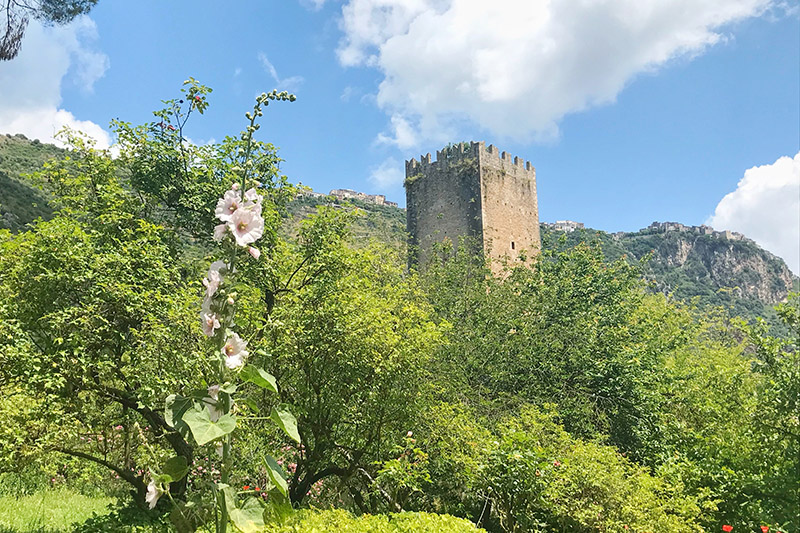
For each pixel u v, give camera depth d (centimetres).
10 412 772
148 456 888
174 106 1283
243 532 290
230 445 319
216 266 319
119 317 938
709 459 1061
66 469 1239
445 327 1212
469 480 931
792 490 905
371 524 682
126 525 926
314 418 1028
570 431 1314
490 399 1393
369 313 1007
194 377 860
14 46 1243
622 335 1543
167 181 1271
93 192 1201
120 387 977
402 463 929
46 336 880
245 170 343
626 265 1966
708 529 971
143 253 972
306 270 1194
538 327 1571
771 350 929
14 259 931
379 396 992
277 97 357
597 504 859
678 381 1440
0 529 827
